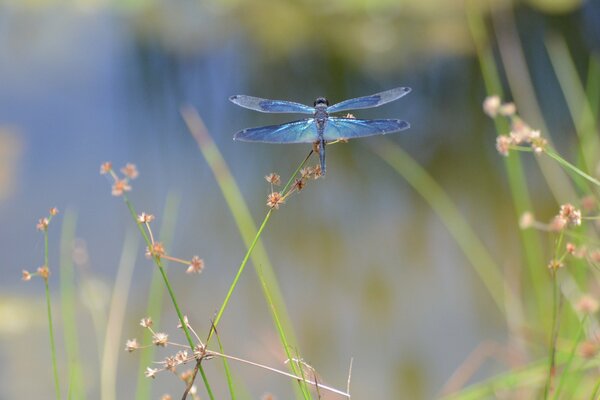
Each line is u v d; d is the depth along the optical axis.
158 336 1.03
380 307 1.50
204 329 1.42
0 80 2.33
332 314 1.47
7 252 1.60
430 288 1.54
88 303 1.37
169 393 1.32
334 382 1.35
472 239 1.59
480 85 2.36
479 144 2.08
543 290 1.33
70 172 1.89
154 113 2.22
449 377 1.34
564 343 1.21
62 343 1.37
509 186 1.86
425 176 1.81
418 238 1.68
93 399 1.32
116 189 1.05
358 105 1.10
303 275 1.59
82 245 1.49
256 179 1.92
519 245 1.61
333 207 1.81
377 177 1.94
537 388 1.22
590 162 1.26
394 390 1.33
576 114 1.91
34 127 2.06
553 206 1.75
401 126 1.07
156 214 1.73
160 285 1.24
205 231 1.70
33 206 1.75
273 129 1.08
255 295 1.52
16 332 1.40
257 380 1.33
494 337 1.39
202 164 1.97
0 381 1.33
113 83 2.37
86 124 2.12
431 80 2.40
